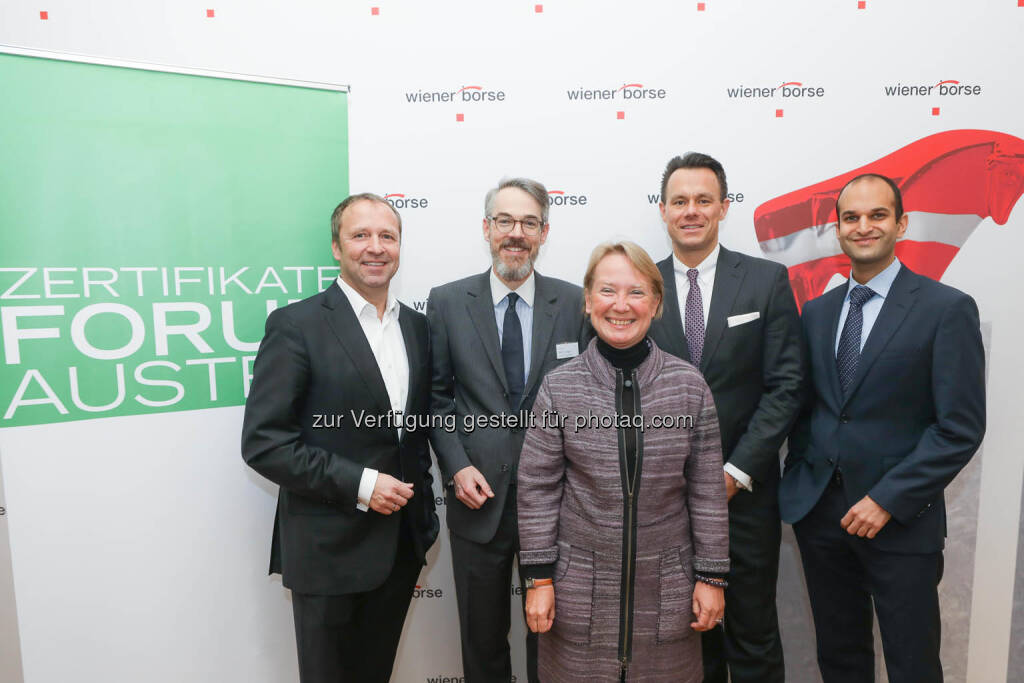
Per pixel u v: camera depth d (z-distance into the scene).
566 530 1.35
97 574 1.82
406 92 1.92
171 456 1.85
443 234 1.98
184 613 1.91
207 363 1.86
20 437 1.72
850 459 1.62
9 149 1.62
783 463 1.99
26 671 1.79
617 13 1.90
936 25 1.88
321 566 1.53
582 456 1.29
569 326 1.69
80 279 1.71
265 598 1.99
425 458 1.78
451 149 1.95
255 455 1.47
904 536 1.58
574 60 1.92
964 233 1.95
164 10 1.79
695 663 1.36
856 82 1.91
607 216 1.98
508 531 1.66
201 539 1.91
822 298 1.77
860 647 1.77
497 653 1.74
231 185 1.82
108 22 1.77
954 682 2.09
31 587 1.77
